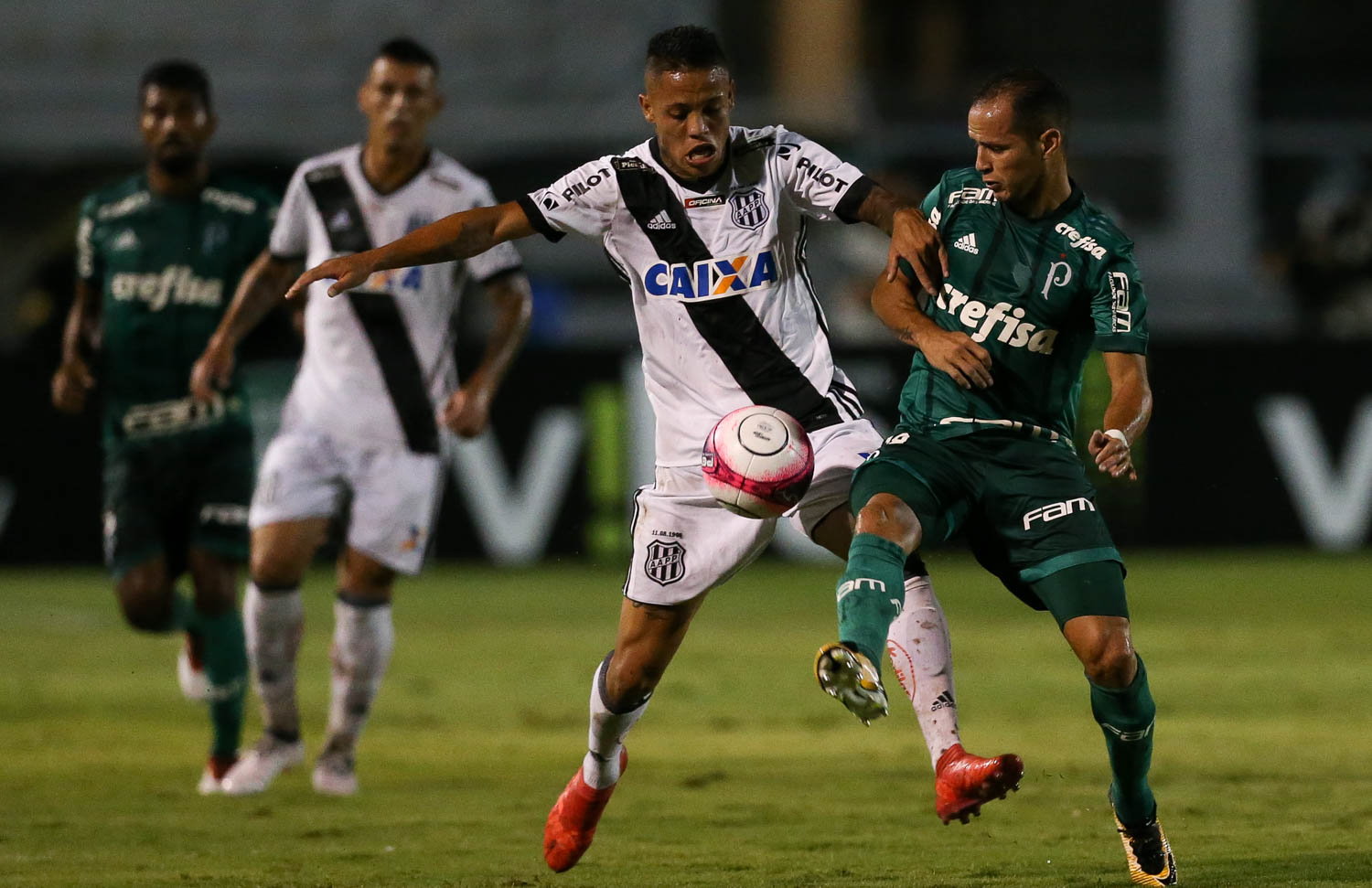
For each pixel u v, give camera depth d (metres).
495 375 23.84
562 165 75.56
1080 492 15.57
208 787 22.56
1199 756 24.09
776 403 16.45
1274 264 74.69
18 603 45.19
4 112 79.06
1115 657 14.75
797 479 15.44
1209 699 29.94
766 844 18.30
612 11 80.56
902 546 14.89
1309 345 54.38
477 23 80.50
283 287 23.98
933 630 15.91
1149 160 81.06
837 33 85.19
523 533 52.59
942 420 15.98
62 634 40.06
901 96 79.31
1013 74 15.59
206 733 27.50
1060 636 39.28
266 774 22.45
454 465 52.56
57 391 25.84
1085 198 16.02
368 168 23.39
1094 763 23.81
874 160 73.56
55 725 28.05
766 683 32.34
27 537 51.28
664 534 16.36
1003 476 15.67
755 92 82.88
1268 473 54.22
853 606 14.26
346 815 20.48
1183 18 76.94
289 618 22.69
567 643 38.53
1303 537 54.38
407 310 23.30
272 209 25.11
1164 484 54.03
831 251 71.00
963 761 14.69
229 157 78.00
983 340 15.85
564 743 26.36
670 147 15.66
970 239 16.02
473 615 43.59
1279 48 93.06
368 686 22.38
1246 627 39.69
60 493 51.38
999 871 16.73
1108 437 14.55
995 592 48.84
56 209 78.00
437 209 23.44
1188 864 16.81
